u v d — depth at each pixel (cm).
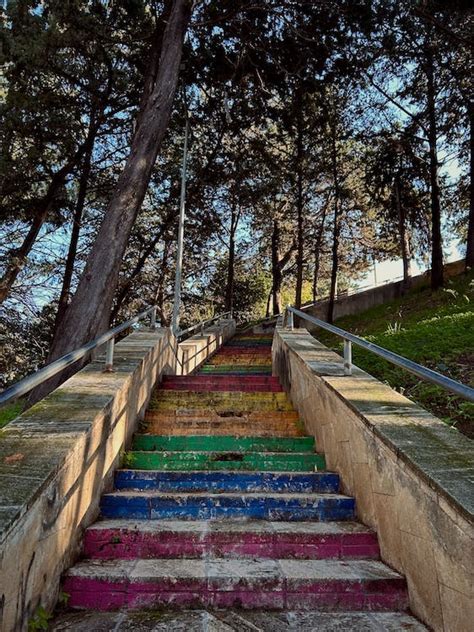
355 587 266
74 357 334
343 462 392
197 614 250
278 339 794
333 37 1198
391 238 2253
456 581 213
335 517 359
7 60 1079
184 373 959
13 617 203
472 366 638
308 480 401
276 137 1712
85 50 1216
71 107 1294
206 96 1474
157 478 398
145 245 1819
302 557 308
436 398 551
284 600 262
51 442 289
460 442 288
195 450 484
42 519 238
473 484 229
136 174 803
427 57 1423
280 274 2364
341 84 1552
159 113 852
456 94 1470
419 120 1599
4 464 257
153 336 712
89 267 738
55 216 1438
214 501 358
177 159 1648
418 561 252
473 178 1524
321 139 1748
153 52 1059
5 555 195
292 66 1257
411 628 238
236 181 1714
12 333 1598
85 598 259
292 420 566
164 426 534
